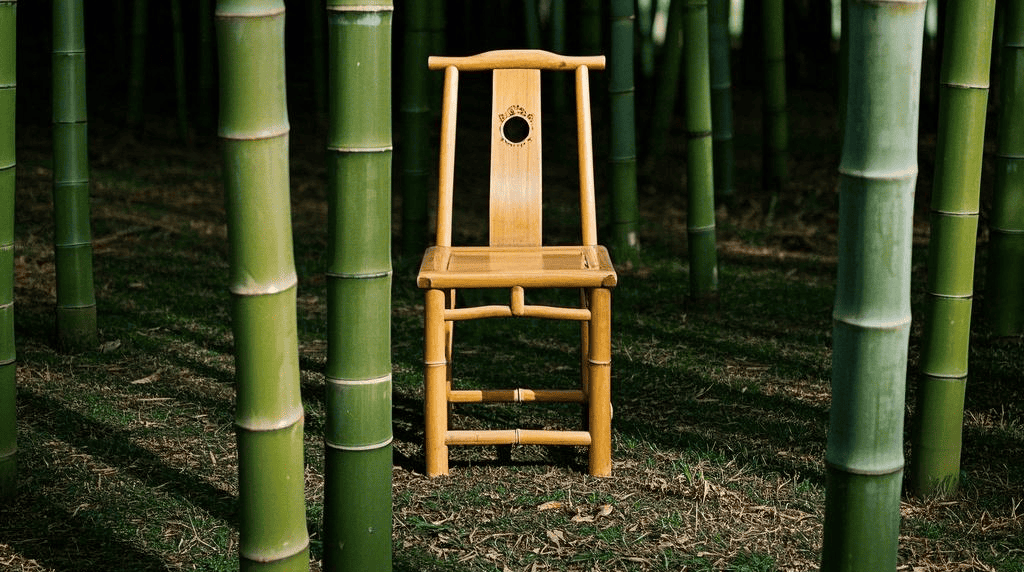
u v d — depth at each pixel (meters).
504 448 3.12
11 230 2.56
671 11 7.31
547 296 5.00
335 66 1.93
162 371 3.79
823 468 2.96
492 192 3.19
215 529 2.56
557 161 9.07
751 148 9.80
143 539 2.51
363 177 1.96
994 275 4.13
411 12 5.29
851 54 1.66
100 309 4.61
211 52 10.59
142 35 9.33
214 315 4.57
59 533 2.53
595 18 6.07
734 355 4.07
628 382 3.74
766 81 7.26
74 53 3.79
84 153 3.89
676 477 2.88
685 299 4.75
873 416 1.76
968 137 2.60
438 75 10.77
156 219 6.58
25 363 3.83
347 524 2.13
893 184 1.66
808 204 7.00
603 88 12.58
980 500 2.74
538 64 3.15
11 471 2.66
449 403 3.18
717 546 2.49
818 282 5.25
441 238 3.14
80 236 3.92
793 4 13.65
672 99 7.53
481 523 2.61
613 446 3.13
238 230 1.77
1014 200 4.04
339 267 2.01
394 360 3.96
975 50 2.56
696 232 4.62
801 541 2.52
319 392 3.60
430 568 2.38
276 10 1.70
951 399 2.70
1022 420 3.31
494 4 11.54
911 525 2.61
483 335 4.33
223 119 1.73
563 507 2.70
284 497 1.90
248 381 1.84
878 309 1.72
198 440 3.14
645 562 2.41
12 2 2.46
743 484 2.85
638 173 7.89
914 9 1.60
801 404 3.51
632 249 5.57
